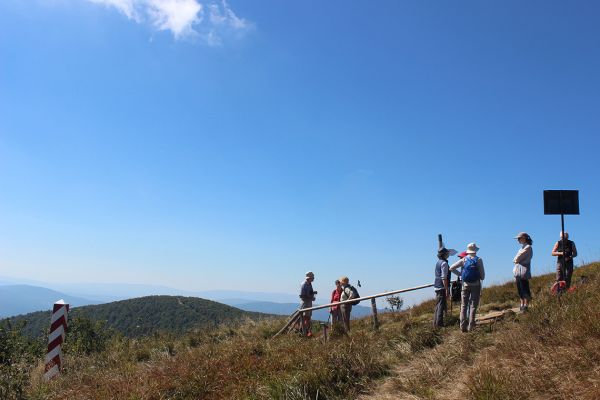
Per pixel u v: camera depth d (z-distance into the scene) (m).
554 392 5.15
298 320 14.33
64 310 11.43
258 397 7.11
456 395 5.80
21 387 9.20
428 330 9.48
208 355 10.83
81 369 11.12
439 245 11.20
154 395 8.00
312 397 7.03
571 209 11.11
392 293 12.48
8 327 13.31
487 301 13.95
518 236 10.88
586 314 6.77
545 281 14.87
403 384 6.87
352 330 13.34
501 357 6.69
